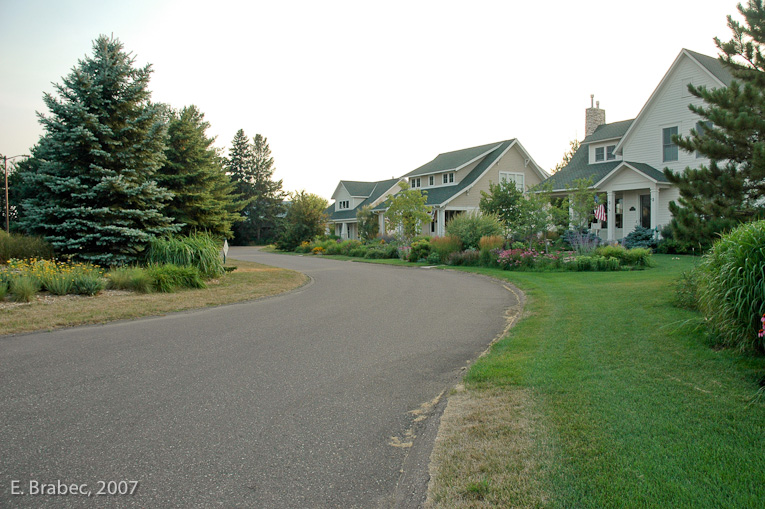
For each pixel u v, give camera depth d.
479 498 2.88
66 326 8.18
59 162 13.62
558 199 24.53
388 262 24.36
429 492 3.00
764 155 8.50
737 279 5.15
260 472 3.33
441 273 18.08
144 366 5.83
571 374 4.86
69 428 4.04
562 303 9.18
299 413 4.38
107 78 14.30
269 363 5.96
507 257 17.91
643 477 2.94
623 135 24.72
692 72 21.09
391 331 7.79
